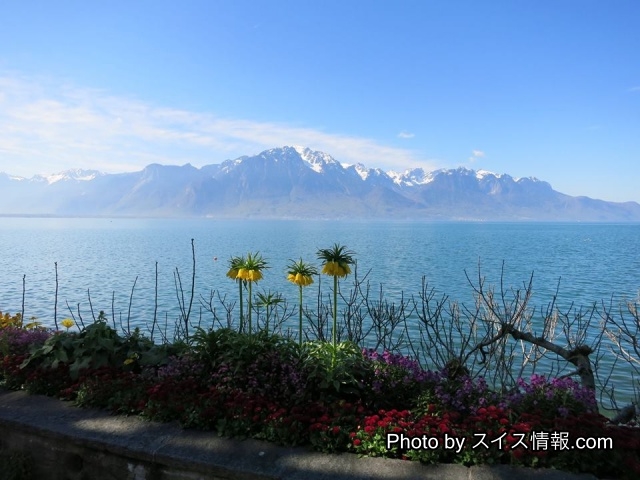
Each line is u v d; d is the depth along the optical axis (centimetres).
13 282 3762
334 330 577
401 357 567
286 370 538
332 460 418
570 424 421
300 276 635
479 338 1271
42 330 783
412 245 9781
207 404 489
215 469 415
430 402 489
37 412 523
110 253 7075
